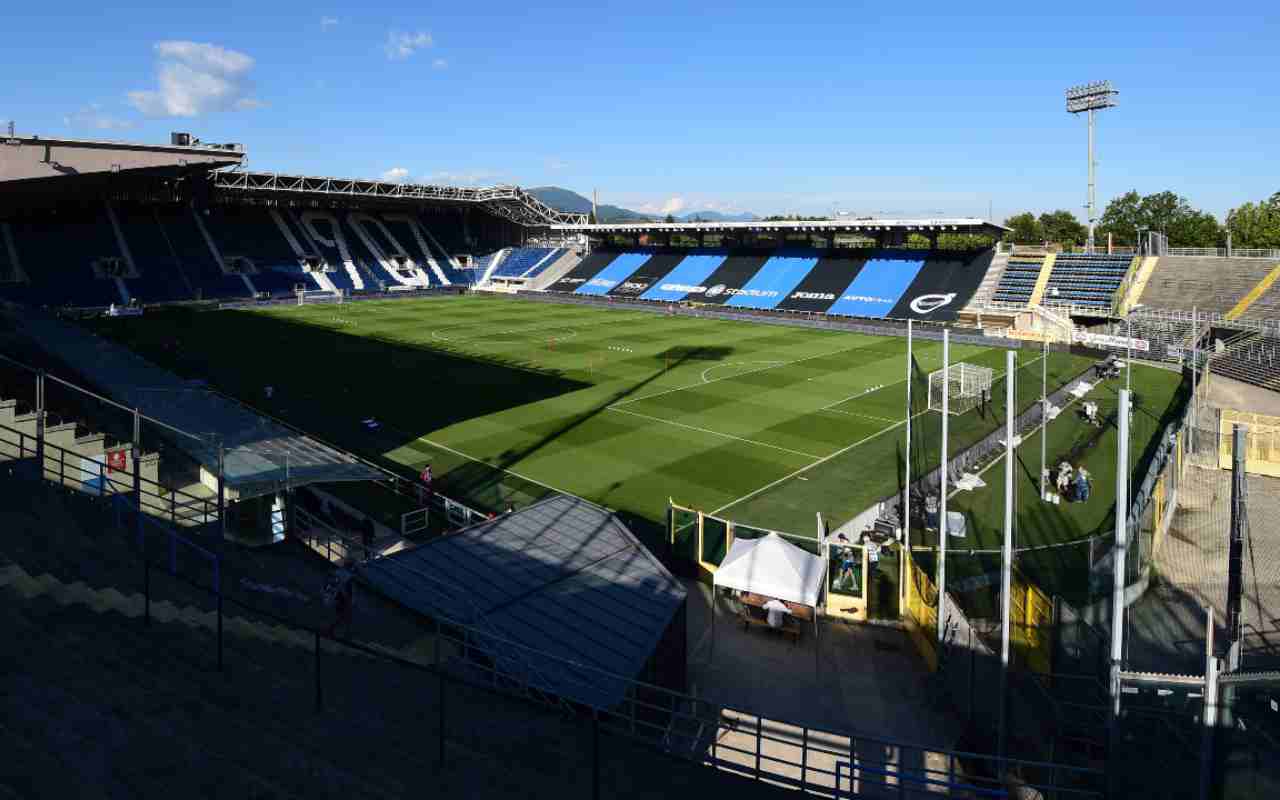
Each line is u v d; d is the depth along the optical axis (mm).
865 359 59594
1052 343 64500
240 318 77500
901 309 81500
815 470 33656
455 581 17469
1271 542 25406
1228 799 9594
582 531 20578
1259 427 33281
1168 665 17500
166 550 16906
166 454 26078
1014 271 82062
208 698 11234
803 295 88625
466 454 35312
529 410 43125
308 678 12672
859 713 17062
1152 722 11086
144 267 89000
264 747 10180
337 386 48062
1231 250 83250
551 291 104750
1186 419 33969
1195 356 51094
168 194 96375
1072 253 81750
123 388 32656
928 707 17328
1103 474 33094
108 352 41375
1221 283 67938
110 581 14375
